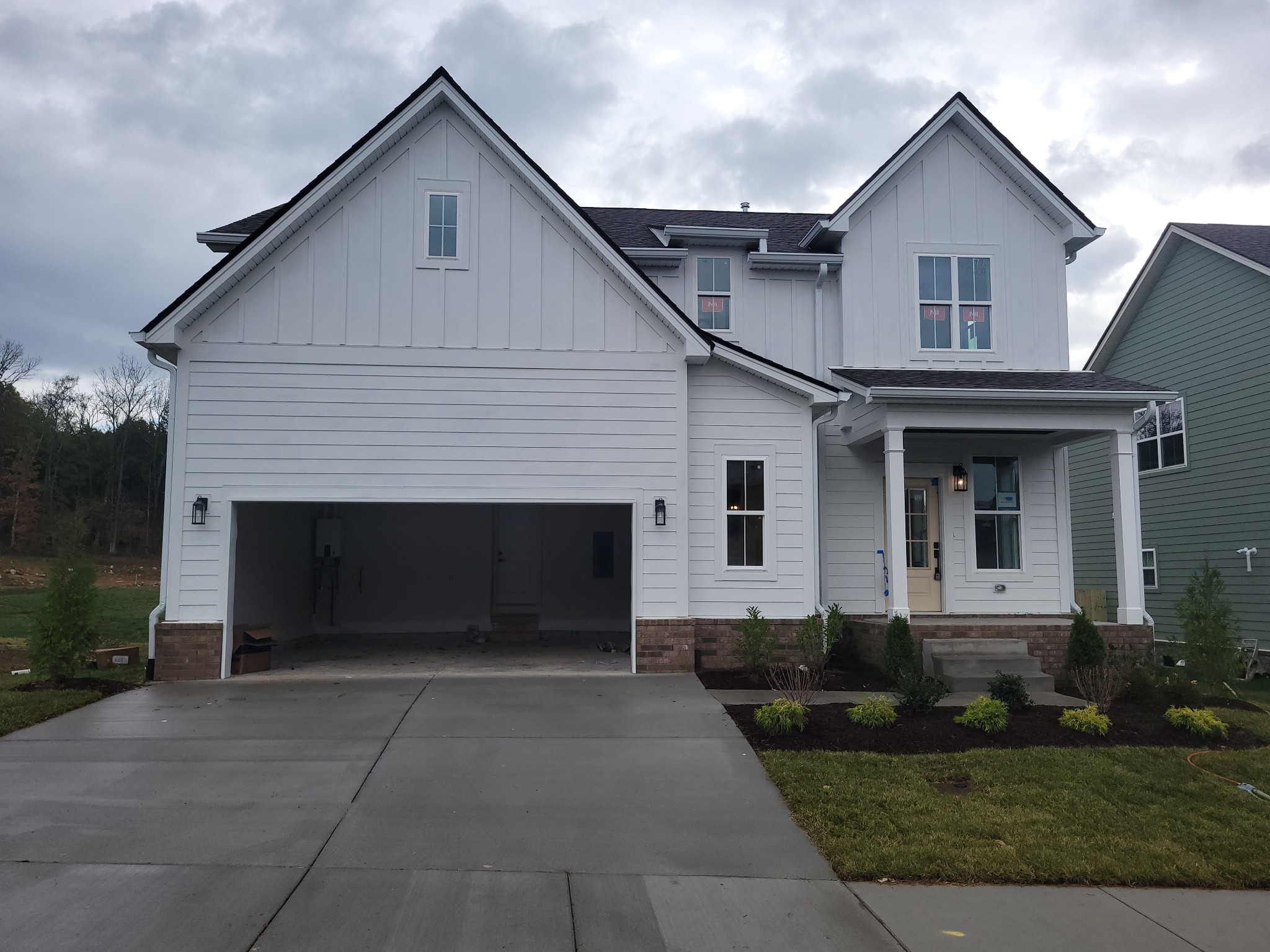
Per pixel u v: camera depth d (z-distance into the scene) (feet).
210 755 24.61
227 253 41.68
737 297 46.68
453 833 19.16
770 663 36.83
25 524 132.05
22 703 29.73
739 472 39.81
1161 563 60.59
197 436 36.11
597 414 38.17
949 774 23.61
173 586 35.58
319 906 15.49
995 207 46.73
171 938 14.15
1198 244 56.49
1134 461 41.11
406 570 51.37
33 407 149.18
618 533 52.95
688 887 16.80
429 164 38.19
